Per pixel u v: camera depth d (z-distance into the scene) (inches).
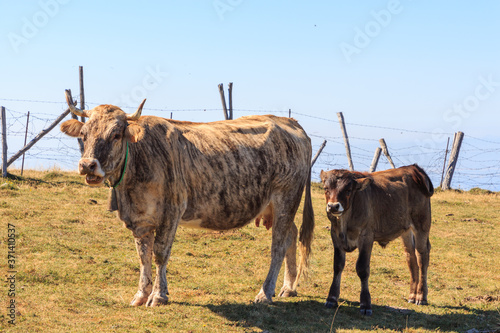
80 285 339.0
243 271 417.4
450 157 951.0
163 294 306.0
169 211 299.6
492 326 310.5
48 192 623.8
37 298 298.8
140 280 311.0
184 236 506.3
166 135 305.7
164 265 305.6
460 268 469.7
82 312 283.4
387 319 317.7
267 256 467.5
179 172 304.3
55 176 732.7
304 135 384.5
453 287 413.4
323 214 647.8
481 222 671.1
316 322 300.7
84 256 403.5
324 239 536.1
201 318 285.0
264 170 339.3
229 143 331.0
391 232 354.6
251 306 315.6
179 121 332.5
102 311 286.8
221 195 322.0
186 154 311.9
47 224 486.9
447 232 611.2
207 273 402.6
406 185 366.6
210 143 324.8
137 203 295.3
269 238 523.8
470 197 851.4
